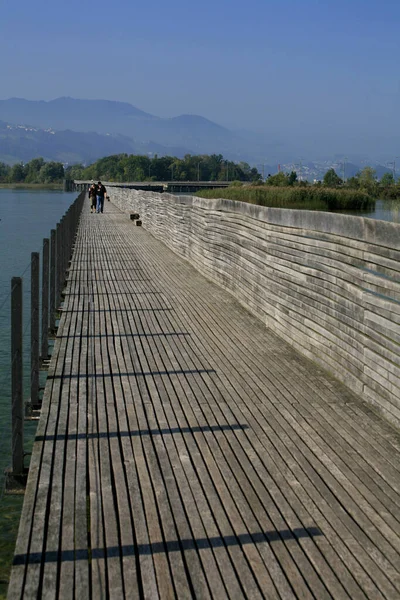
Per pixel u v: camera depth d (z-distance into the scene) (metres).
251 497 4.24
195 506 4.12
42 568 3.49
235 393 6.26
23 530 3.83
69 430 5.32
